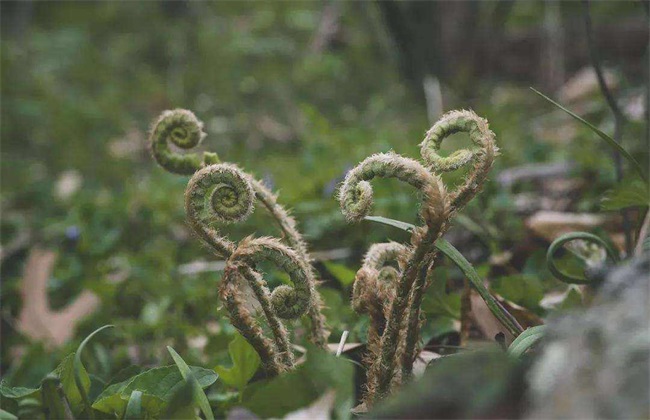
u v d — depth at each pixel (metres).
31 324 3.94
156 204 5.07
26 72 9.97
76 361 1.48
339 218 3.72
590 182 3.95
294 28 10.08
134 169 8.02
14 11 11.38
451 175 3.68
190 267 3.83
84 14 12.12
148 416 1.53
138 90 9.74
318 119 5.64
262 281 1.57
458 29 7.68
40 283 4.05
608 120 4.46
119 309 3.77
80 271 4.32
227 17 10.80
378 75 8.67
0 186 7.77
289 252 1.53
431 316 2.32
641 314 1.00
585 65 7.89
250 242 1.53
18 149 8.77
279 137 7.91
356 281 1.65
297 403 1.32
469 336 2.26
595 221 3.14
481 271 2.67
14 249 5.13
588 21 2.53
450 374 1.06
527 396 1.03
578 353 1.01
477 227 3.48
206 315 3.37
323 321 1.83
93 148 8.41
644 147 3.86
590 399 0.97
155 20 11.37
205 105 8.68
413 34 6.04
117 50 10.88
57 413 1.44
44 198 6.70
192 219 1.56
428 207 1.42
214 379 1.60
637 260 1.08
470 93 7.40
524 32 8.09
